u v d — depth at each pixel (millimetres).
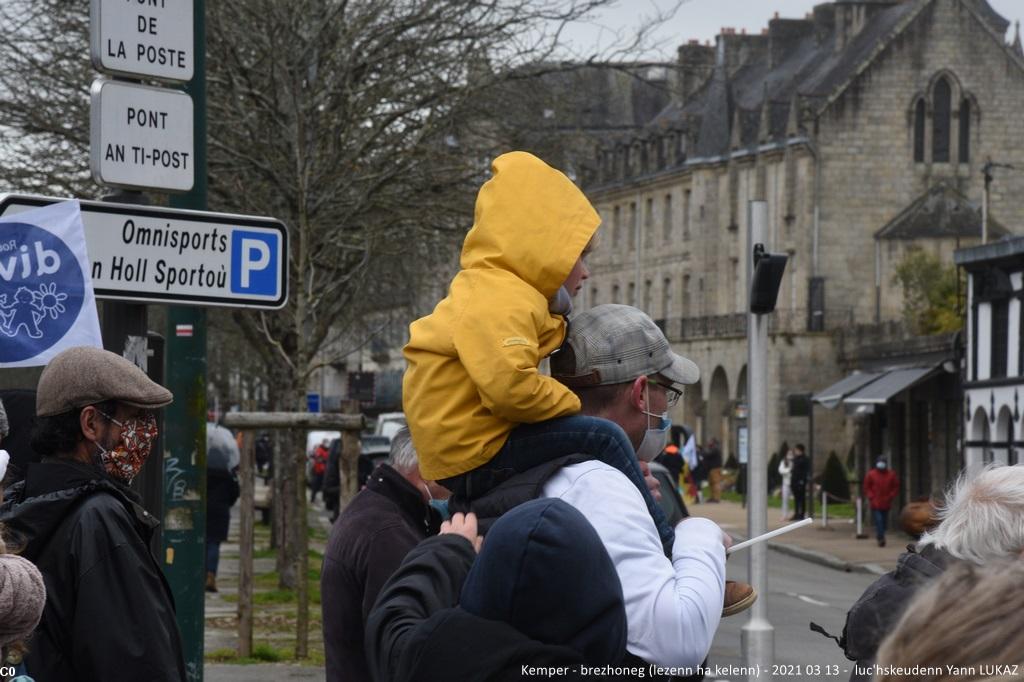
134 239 7340
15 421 6547
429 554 3910
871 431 60438
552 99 25469
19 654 4598
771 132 92500
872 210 88188
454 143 24703
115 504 5148
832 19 98125
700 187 101000
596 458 4113
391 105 23938
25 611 4398
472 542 3971
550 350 4340
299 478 16000
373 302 30172
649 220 109500
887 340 81750
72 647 5059
